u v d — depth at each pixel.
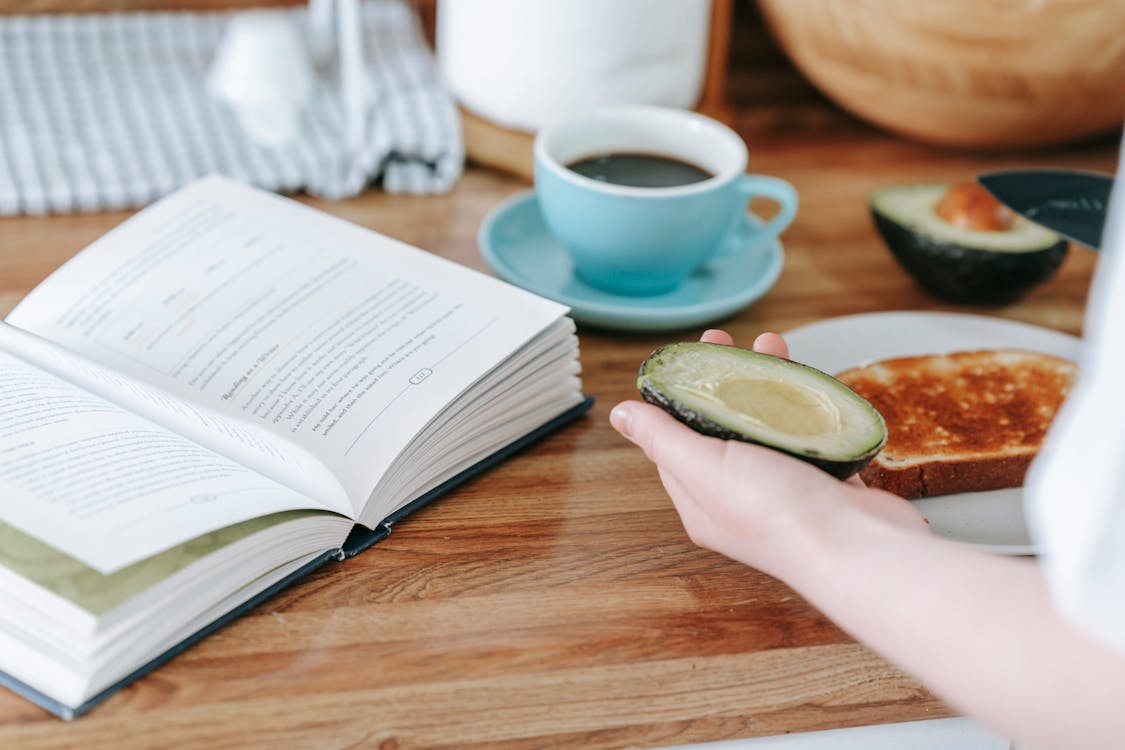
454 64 1.07
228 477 0.77
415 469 0.80
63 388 0.80
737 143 0.94
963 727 0.75
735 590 0.79
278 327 0.84
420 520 0.81
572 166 0.95
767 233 0.96
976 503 0.83
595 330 0.94
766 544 0.69
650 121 0.96
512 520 0.81
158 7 1.22
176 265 0.87
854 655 0.76
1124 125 1.15
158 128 1.07
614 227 0.91
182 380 0.81
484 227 0.97
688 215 0.90
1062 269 1.02
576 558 0.80
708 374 0.74
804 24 1.06
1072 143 1.14
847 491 0.70
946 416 0.86
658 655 0.76
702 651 0.76
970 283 0.95
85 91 1.11
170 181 1.01
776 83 1.20
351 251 0.88
